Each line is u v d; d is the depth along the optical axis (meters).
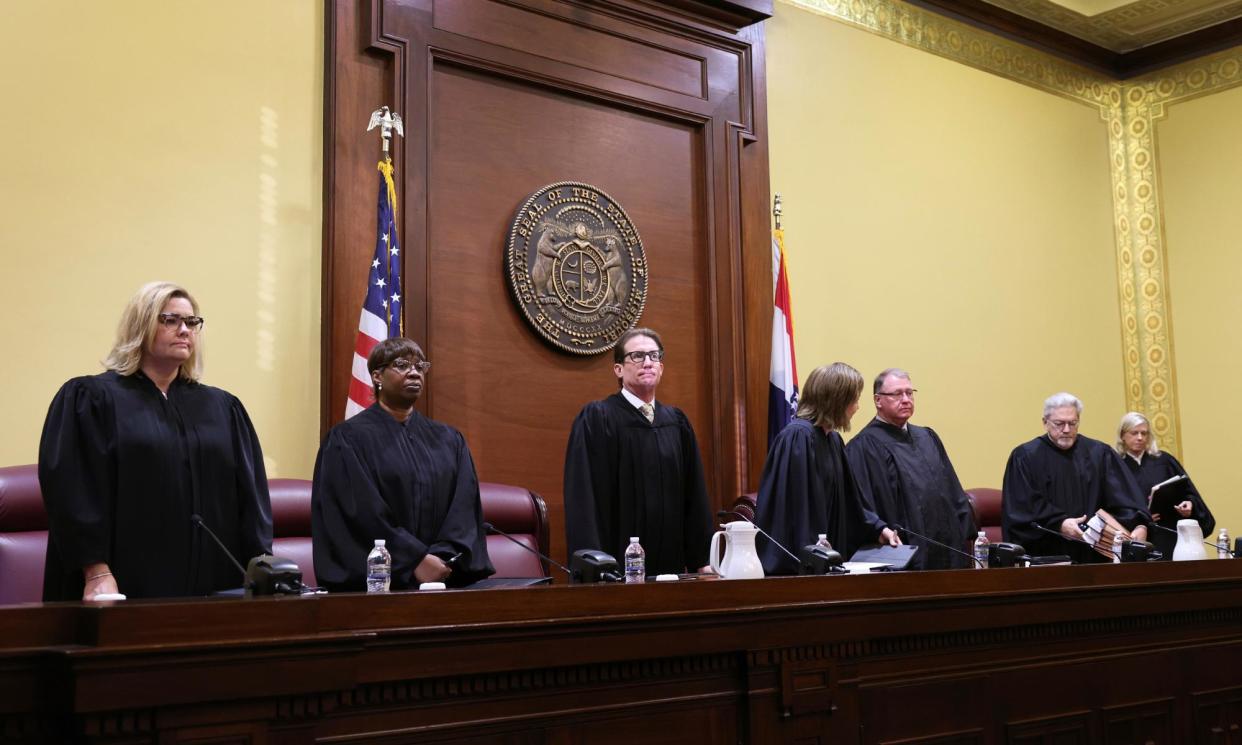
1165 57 9.38
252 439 3.29
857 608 2.88
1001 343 8.46
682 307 6.61
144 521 2.97
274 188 5.30
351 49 5.54
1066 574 3.53
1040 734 3.37
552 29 6.23
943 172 8.25
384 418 3.45
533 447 5.95
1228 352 8.88
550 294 6.06
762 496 4.23
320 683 2.00
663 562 4.14
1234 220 8.91
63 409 2.98
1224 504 8.81
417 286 5.55
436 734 2.21
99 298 4.79
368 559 2.90
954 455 8.04
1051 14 8.80
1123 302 9.42
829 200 7.51
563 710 2.38
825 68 7.63
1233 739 4.02
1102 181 9.44
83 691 1.77
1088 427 8.99
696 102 6.77
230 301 5.11
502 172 6.01
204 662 1.88
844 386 4.28
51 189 4.73
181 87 5.11
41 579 3.72
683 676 2.59
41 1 4.80
